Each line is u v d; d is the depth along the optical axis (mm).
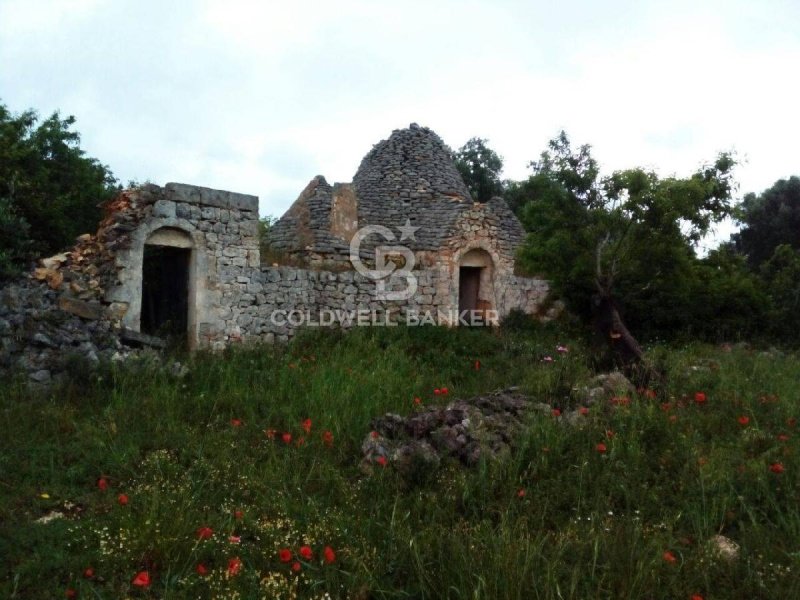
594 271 13078
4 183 12891
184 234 12320
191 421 8141
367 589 4492
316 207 15898
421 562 4652
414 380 10625
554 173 13141
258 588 4473
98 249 11438
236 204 12969
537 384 8984
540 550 4695
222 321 12641
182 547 4859
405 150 18969
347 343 13195
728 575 4586
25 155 14211
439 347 13461
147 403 8344
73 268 11211
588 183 12891
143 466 6402
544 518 5539
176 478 6234
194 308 12359
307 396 8820
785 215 29547
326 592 4484
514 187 31734
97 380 8742
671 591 4410
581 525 5312
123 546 4809
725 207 13359
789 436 7109
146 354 9938
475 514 5551
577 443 6867
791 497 5582
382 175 18500
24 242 11422
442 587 4426
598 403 7887
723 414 8023
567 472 6250
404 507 5789
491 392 9398
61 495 5777
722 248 18422
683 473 6156
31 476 6070
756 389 9336
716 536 5203
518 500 5785
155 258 13891
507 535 4809
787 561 4742
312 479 6457
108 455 6590
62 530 5062
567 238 12938
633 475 6160
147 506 5355
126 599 4312
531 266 14906
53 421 7496
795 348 15570
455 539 4867
